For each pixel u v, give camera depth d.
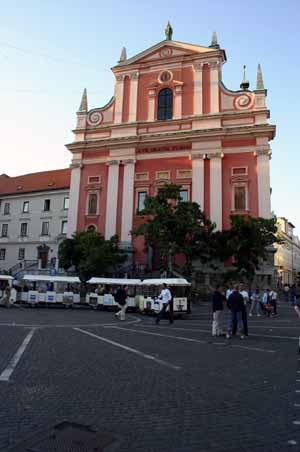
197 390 6.30
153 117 40.66
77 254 33.75
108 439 4.20
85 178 41.69
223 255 31.50
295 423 4.82
